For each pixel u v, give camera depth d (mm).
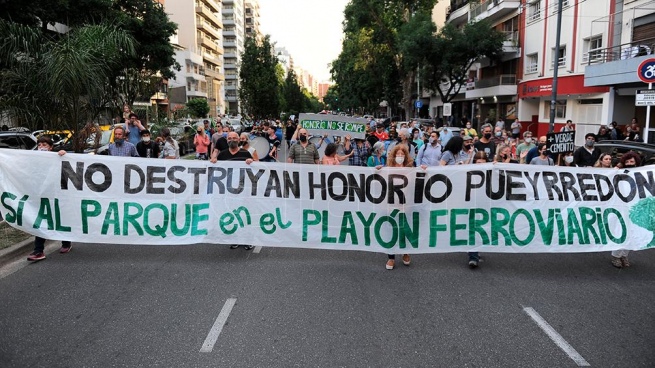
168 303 5152
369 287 5746
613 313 5012
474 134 15203
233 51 107375
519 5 32500
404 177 6723
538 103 31812
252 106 54375
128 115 12062
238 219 6926
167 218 6891
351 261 6844
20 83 10414
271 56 55312
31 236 7555
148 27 29281
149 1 29594
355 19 41531
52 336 4383
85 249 7305
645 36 20547
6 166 6648
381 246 6793
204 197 6910
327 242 6898
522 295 5527
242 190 6902
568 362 3994
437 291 5641
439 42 33031
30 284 5734
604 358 4066
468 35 32656
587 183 6781
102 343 4250
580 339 4406
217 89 92188
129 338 4344
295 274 6188
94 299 5258
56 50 10039
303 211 6891
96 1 24078
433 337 4422
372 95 57250
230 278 5980
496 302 5297
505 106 35750
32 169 6715
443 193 6742
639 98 12328
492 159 10336
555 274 6352
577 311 5059
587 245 6742
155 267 6418
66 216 6793
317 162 9469
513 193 6738
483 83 36500
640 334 4520
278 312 4934
